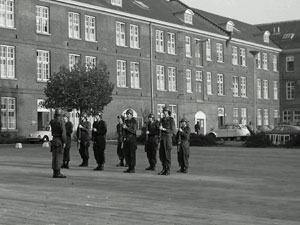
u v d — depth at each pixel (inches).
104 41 1908.2
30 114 1626.5
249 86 2748.5
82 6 1815.9
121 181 551.8
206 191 467.8
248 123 2721.5
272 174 626.5
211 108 2460.6
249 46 2765.7
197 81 2394.2
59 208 372.5
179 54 2277.3
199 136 1365.7
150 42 2121.1
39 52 1676.9
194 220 325.7
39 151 1143.6
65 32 1760.6
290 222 320.8
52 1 1713.8
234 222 319.6
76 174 632.4
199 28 2407.7
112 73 1934.1
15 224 317.1
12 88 1576.0
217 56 2534.5
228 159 883.4
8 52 1578.5
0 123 1535.4
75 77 1430.9
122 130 685.9
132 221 323.0
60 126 589.9
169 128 623.2
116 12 1948.8
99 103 1451.8
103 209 367.9
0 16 1567.4
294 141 1248.8
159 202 400.5
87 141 749.3
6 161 850.1
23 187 498.0
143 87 2075.5
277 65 3006.9
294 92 2960.1
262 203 396.8
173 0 2561.5
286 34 3073.3
